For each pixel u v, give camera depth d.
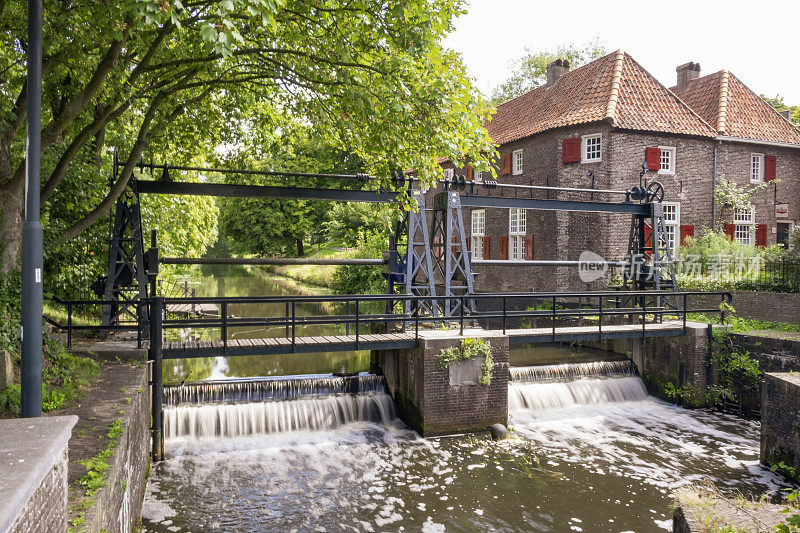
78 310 14.69
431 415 11.26
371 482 9.20
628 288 17.59
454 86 9.17
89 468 5.21
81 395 7.60
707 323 14.38
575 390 13.91
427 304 13.80
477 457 10.33
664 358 14.53
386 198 13.21
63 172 9.31
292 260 13.18
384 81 8.60
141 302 9.95
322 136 12.00
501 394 11.84
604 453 10.66
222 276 55.53
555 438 11.43
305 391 12.05
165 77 11.17
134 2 5.76
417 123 9.22
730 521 5.61
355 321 11.25
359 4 8.47
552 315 12.90
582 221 20.72
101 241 14.33
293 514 8.09
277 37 9.70
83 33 7.72
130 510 6.65
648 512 8.33
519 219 23.97
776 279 15.60
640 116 20.66
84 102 8.39
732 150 22.19
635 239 16.91
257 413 11.15
